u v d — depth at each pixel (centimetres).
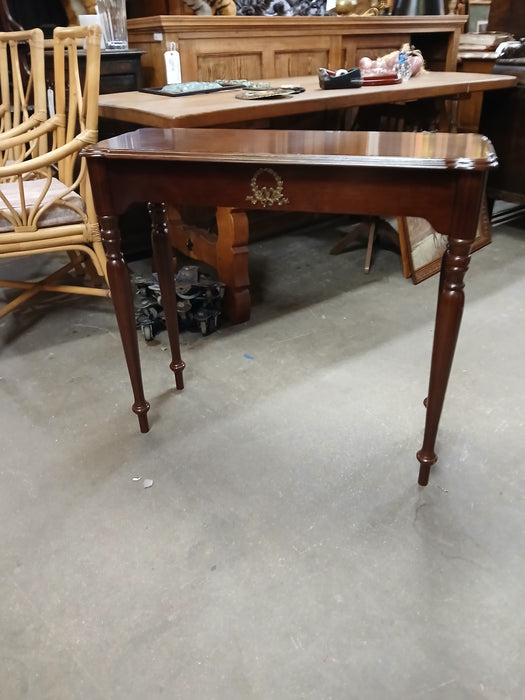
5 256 170
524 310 211
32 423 153
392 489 129
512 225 311
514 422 150
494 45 359
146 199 120
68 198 177
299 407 158
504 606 102
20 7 234
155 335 198
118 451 143
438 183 98
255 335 198
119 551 115
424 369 175
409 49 266
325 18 258
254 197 112
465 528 118
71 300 226
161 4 250
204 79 235
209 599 104
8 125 210
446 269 106
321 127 298
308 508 124
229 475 134
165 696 89
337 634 98
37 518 123
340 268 255
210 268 255
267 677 91
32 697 89
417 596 104
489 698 88
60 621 101
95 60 160
